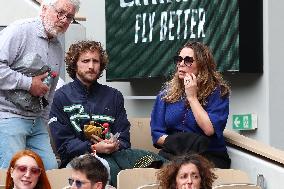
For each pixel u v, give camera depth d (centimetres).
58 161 2241
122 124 2216
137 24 2908
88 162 1653
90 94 2203
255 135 2720
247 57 2688
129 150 2161
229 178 2056
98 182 1653
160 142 2231
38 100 2055
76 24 2633
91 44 2200
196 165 1780
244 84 2739
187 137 2155
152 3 2881
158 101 2269
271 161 2206
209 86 2206
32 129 2073
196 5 2791
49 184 1745
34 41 2055
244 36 2692
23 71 2042
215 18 2747
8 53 2030
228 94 2225
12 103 2041
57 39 2100
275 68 2694
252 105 2720
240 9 2692
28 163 1714
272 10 2698
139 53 2897
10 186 1733
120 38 2938
